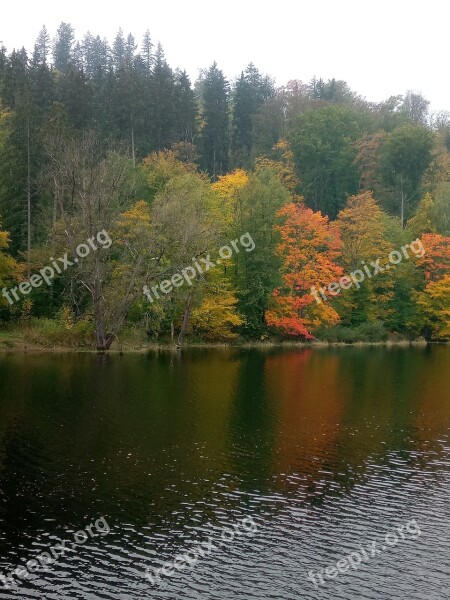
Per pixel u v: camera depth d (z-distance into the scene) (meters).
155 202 50.94
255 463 21.30
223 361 45.09
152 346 50.59
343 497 18.50
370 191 80.69
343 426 26.59
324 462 21.69
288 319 59.03
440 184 80.88
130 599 12.81
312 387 35.50
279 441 24.03
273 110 104.88
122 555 14.59
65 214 45.25
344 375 40.44
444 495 18.89
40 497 17.62
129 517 16.58
